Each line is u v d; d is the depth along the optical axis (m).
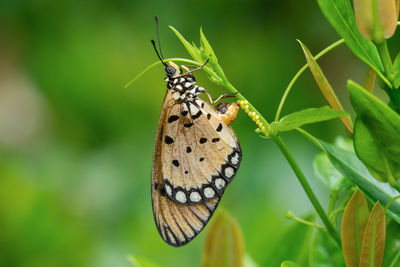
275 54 0.44
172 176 0.30
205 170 0.30
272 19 0.45
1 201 0.39
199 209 0.30
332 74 0.46
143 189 0.46
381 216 0.28
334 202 0.30
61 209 0.41
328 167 0.31
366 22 0.27
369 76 0.29
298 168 0.28
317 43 0.45
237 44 0.45
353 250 0.28
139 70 0.46
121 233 0.43
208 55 0.28
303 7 0.44
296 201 0.42
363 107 0.27
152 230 0.42
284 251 0.31
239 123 0.44
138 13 0.46
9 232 0.39
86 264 0.40
